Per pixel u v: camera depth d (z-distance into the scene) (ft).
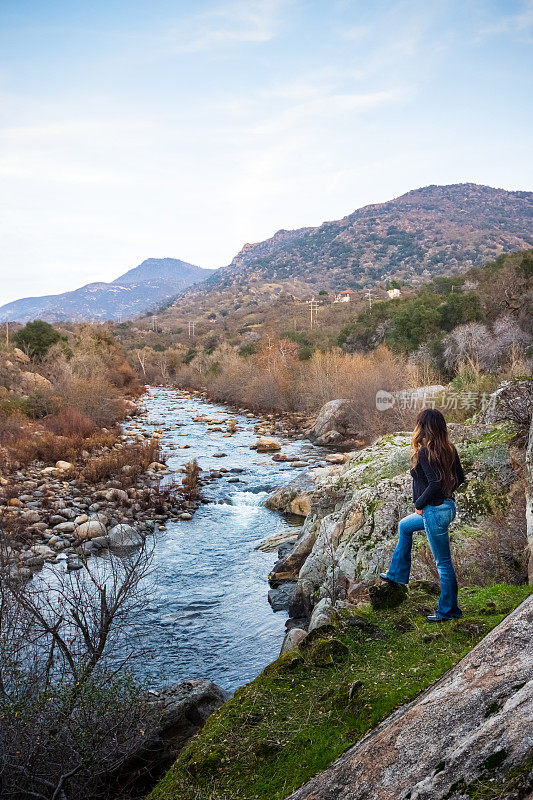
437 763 6.76
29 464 60.85
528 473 18.43
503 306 97.81
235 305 565.94
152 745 15.07
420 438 14.56
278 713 11.81
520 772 5.42
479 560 20.47
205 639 25.53
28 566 32.76
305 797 8.47
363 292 403.13
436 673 12.14
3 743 12.39
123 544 38.04
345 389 88.28
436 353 88.53
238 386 129.59
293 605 27.78
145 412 112.47
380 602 16.26
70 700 13.57
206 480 57.00
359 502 27.73
